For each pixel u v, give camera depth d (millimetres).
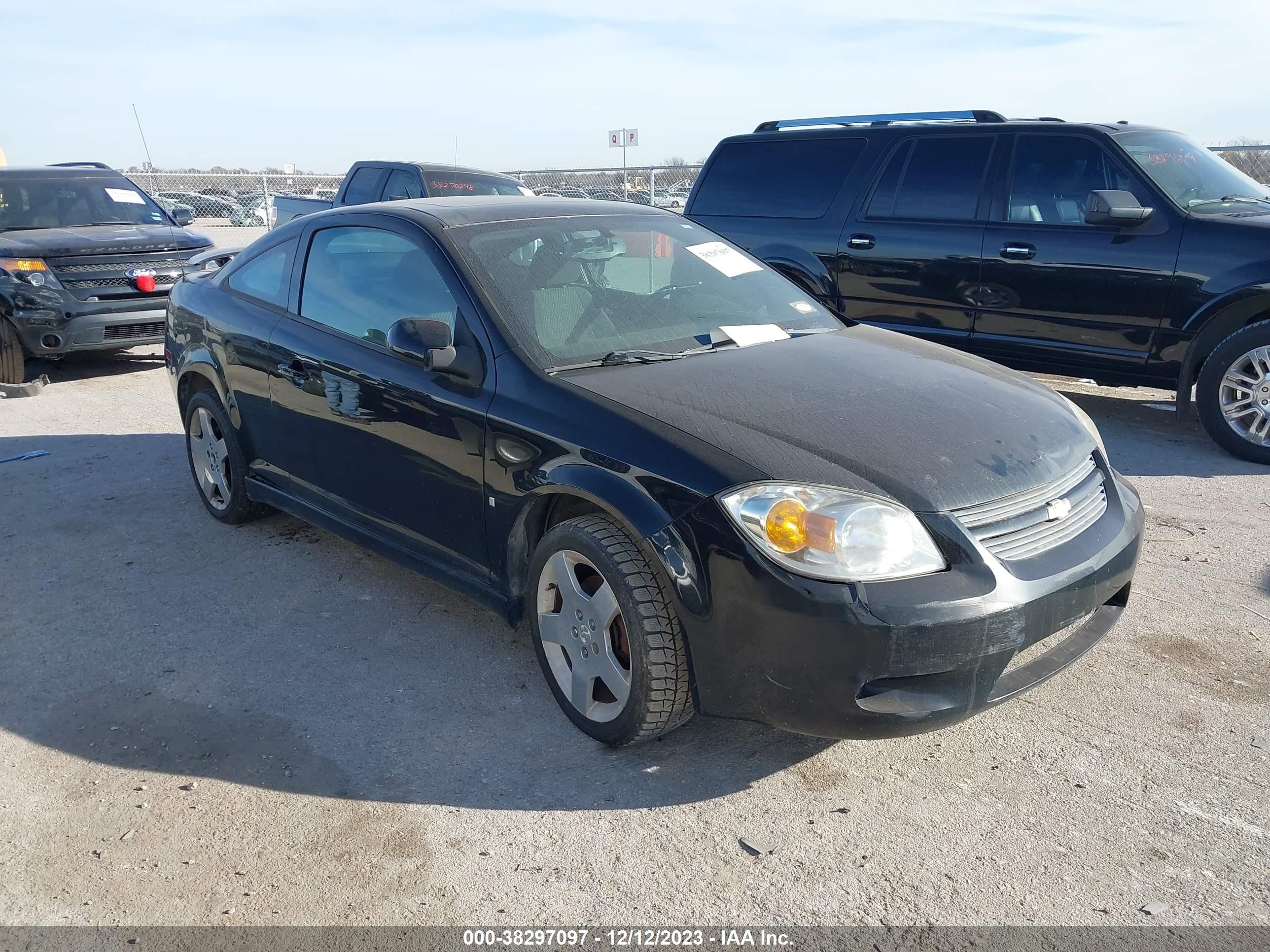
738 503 2652
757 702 2701
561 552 3066
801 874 2518
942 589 2582
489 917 2391
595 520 3004
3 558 4684
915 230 6859
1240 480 5543
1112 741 3057
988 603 2602
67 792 2902
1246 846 2574
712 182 7961
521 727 3211
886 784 2877
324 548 4742
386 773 2977
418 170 11781
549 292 3555
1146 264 5984
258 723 3256
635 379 3188
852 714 2600
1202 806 2740
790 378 3256
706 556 2682
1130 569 3104
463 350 3377
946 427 2984
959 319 6797
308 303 4223
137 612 4090
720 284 4004
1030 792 2822
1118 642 3674
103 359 9766
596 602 2984
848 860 2561
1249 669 3457
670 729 2959
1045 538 2844
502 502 3232
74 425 7125
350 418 3838
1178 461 5914
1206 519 4910
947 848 2600
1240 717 3164
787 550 2588
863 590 2545
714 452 2771
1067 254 6258
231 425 4688
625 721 2926
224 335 4598
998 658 2652
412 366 3580
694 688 2809
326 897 2467
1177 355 6008
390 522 3826
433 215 3859
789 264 7434
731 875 2520
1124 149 6180
